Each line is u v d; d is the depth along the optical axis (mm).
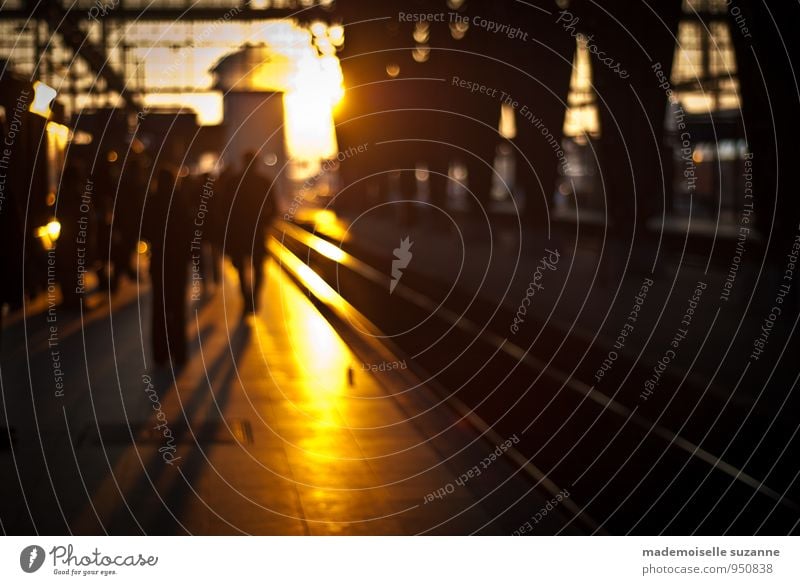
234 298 16656
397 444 7418
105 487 6371
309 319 14281
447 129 32938
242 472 6703
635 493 7363
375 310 18219
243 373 10094
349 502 6164
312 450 7230
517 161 27797
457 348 14445
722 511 6945
